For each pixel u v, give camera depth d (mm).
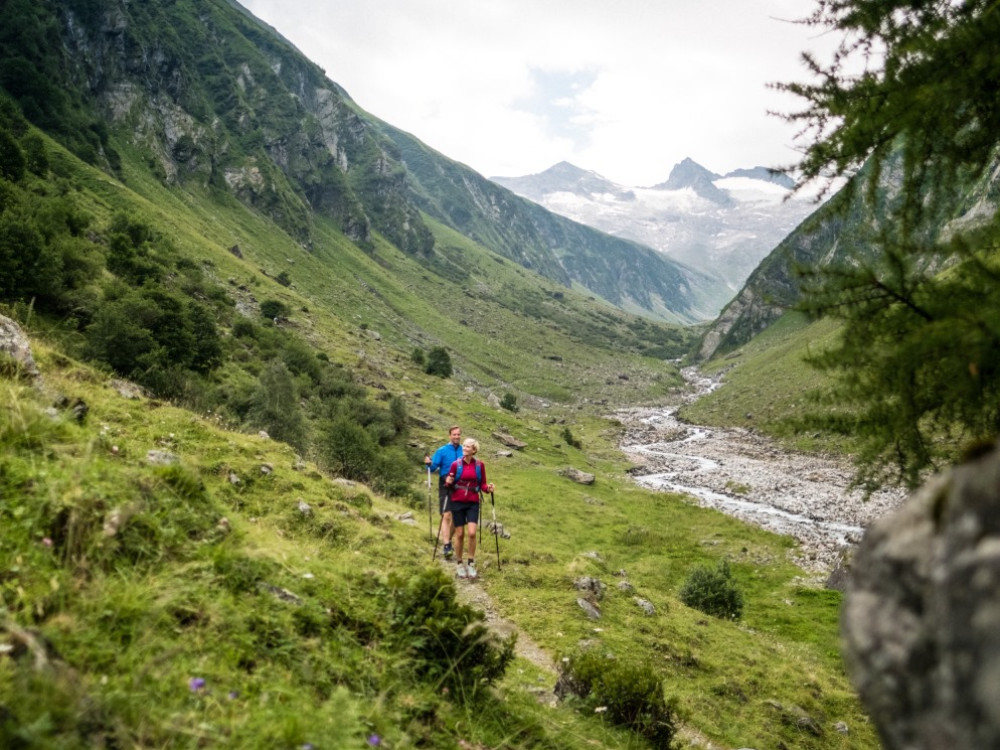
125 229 77750
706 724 11523
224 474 11734
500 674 6398
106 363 33844
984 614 1299
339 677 4754
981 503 1434
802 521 49188
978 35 3646
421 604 6164
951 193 4410
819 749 12453
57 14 134875
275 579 5820
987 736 1215
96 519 4887
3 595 3758
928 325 3271
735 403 116750
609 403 143000
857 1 4496
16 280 39812
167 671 3684
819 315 4453
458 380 120688
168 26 177875
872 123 4258
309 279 152000
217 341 49250
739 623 23562
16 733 2549
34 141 88938
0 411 6266
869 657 1635
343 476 31797
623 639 13812
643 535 41469
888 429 4082
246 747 3271
